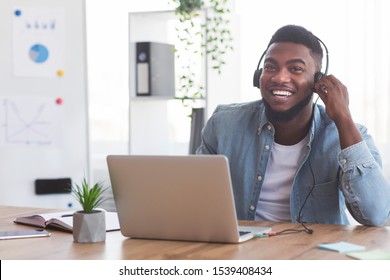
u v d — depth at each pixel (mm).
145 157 1800
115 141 4766
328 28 3723
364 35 3666
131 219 1866
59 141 3957
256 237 1855
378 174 2068
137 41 3965
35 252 1722
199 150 2557
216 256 1624
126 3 4605
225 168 1701
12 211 2473
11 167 3914
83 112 3996
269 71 2273
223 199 1729
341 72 3715
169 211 1808
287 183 2283
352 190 2066
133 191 1839
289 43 2256
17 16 3879
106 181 4699
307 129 2268
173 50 3967
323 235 1873
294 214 2250
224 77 3848
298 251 1660
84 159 4016
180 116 4223
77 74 3973
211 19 3768
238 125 2408
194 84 3943
